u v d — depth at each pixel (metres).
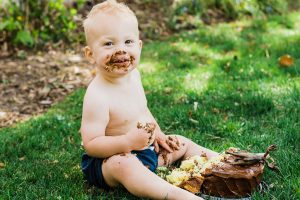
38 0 6.41
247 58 5.30
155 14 7.31
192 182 2.69
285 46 5.68
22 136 3.80
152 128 2.72
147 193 2.63
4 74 5.51
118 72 2.76
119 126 2.87
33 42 6.35
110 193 2.84
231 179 2.61
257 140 3.39
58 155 3.45
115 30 2.73
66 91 5.02
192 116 3.90
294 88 4.21
